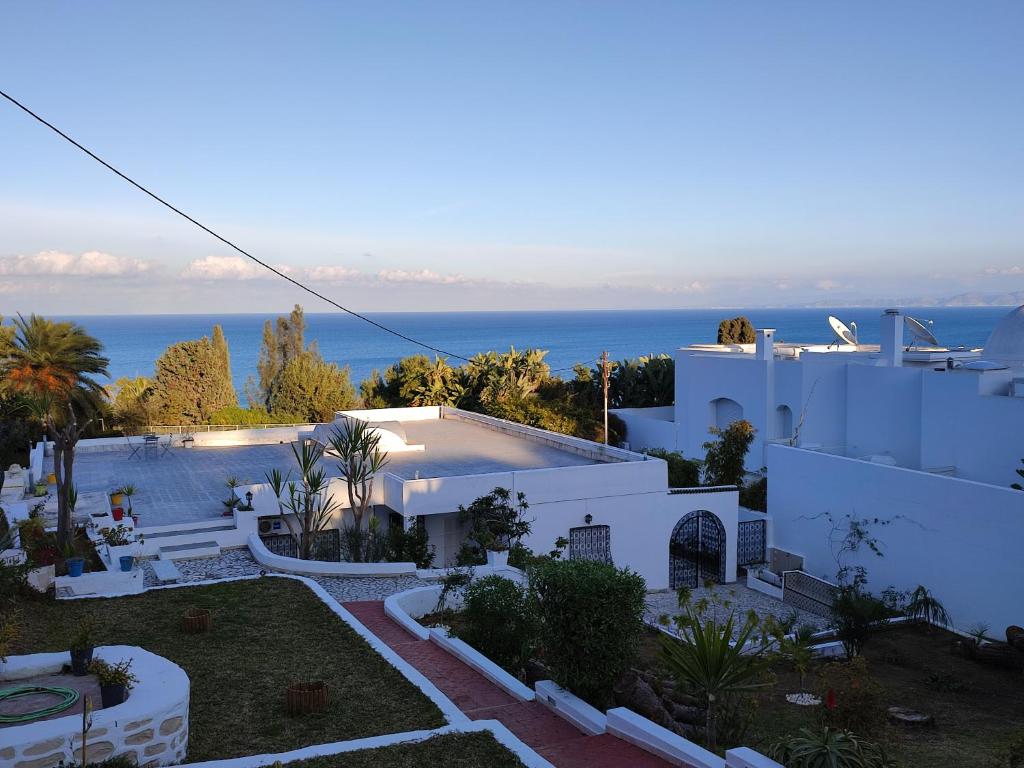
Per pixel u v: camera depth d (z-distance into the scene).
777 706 13.19
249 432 33.56
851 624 18.30
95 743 7.47
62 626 12.34
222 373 51.91
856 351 38.62
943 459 26.58
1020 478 24.14
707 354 38.47
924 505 21.83
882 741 10.69
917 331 38.38
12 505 20.88
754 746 9.92
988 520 20.11
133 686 8.33
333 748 8.01
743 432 29.48
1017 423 24.30
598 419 42.81
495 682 11.04
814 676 15.13
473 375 46.88
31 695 8.25
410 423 37.31
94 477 26.34
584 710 9.64
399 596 15.11
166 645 11.59
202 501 22.89
